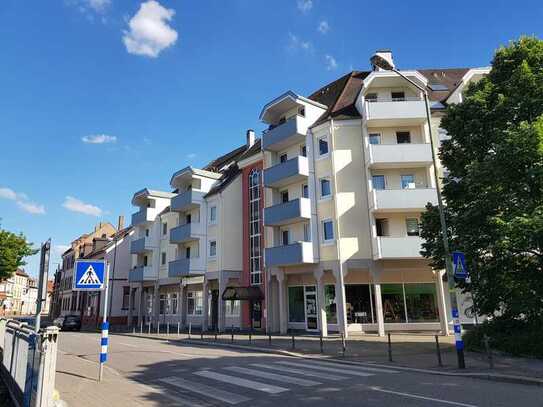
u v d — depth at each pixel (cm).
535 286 1399
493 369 1135
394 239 2372
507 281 1455
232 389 954
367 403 787
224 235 3272
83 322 5450
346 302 2553
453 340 1975
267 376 1115
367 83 2664
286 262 2597
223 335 2623
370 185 2517
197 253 3650
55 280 8000
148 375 1192
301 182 2828
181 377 1131
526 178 1387
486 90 1680
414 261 2458
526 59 1633
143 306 4634
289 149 2994
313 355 1560
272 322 2827
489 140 1625
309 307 2709
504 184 1451
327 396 856
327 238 2589
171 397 879
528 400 793
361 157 2619
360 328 2495
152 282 4322
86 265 1078
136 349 1930
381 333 2330
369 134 2670
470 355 1441
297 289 2809
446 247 1331
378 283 2416
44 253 764
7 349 1063
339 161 2609
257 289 2995
